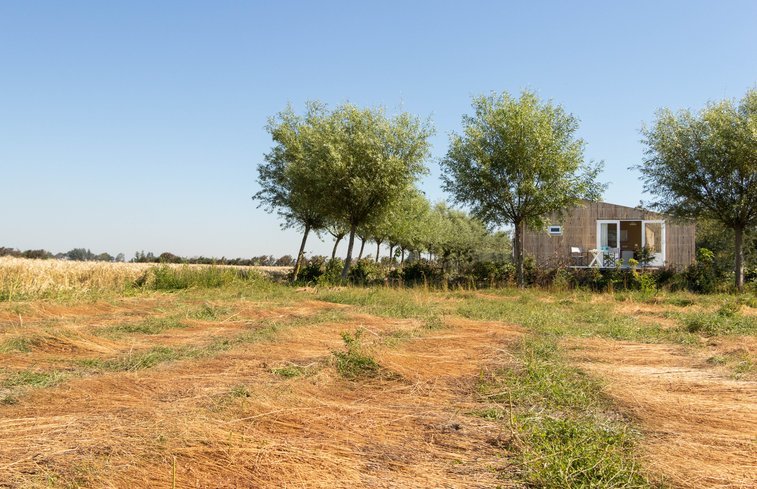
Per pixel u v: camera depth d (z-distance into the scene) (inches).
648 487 125.6
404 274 991.6
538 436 151.9
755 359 273.3
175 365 255.6
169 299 591.5
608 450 140.2
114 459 139.4
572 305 575.2
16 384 216.7
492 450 152.3
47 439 153.1
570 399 198.1
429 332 364.2
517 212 912.9
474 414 185.3
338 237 1227.2
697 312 498.9
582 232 1195.9
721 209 856.3
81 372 241.3
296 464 139.6
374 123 980.6
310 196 1008.9
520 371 245.0
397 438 161.8
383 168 940.0
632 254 1234.0
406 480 132.4
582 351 300.8
